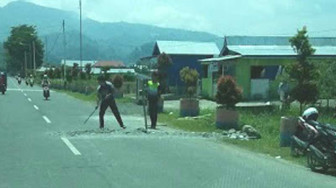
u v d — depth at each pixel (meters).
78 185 10.61
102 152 15.07
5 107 36.06
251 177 11.59
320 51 46.78
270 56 42.84
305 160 14.03
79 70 97.19
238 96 22.77
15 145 16.53
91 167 12.63
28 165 12.90
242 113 28.42
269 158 14.56
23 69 186.25
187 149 15.96
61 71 109.44
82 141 17.55
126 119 27.83
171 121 26.27
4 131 20.81
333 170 12.73
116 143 17.08
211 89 46.41
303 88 22.53
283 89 29.33
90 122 25.44
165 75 52.56
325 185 10.92
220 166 12.98
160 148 16.05
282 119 16.67
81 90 65.81
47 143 17.00
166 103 42.16
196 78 45.72
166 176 11.56
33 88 83.25
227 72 44.94
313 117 13.83
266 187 10.57
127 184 10.70
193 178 11.36
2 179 11.21
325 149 12.46
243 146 17.09
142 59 63.53
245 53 43.66
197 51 58.69
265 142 17.89
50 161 13.49
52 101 45.25
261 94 42.78
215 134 20.25
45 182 10.89
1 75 59.66
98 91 22.17
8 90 71.06
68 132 20.23
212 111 30.28
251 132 19.72
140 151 15.34
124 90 59.88
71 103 42.66
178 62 57.78
